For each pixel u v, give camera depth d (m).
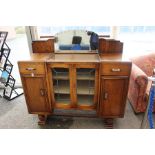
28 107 1.91
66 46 1.94
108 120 1.89
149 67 2.22
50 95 1.83
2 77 2.48
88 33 1.89
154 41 2.45
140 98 1.95
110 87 1.69
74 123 2.00
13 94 2.60
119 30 2.29
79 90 1.86
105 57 1.71
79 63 1.62
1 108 2.30
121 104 1.77
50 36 2.19
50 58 1.74
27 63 1.66
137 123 1.95
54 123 2.00
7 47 2.43
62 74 1.81
